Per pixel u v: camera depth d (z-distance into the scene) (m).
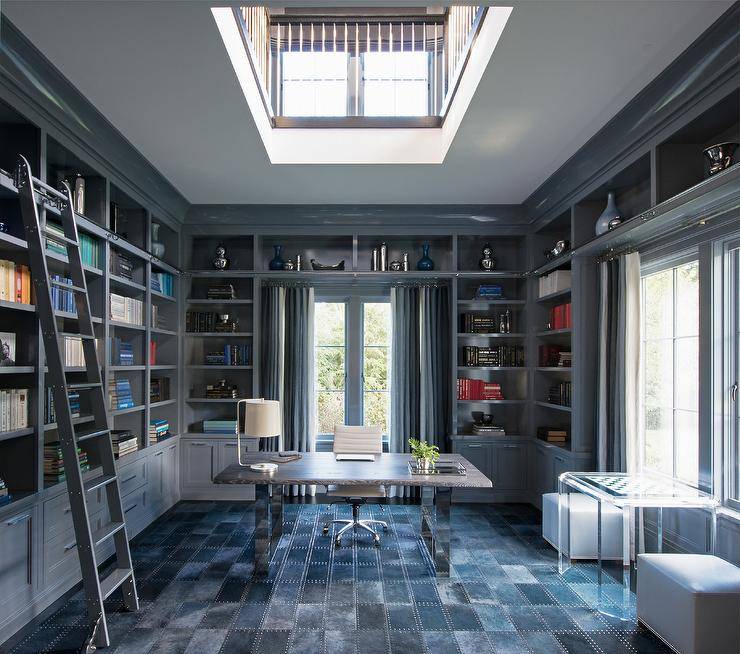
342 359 6.15
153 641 2.79
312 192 5.16
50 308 2.79
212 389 5.70
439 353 5.90
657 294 3.98
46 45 2.68
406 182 4.86
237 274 5.71
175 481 5.50
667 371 3.85
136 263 4.83
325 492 5.88
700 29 2.55
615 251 4.17
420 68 4.41
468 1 2.39
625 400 3.94
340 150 4.38
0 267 2.89
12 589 2.85
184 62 2.86
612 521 3.87
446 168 4.48
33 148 3.07
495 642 2.81
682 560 2.88
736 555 2.95
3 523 2.78
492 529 4.70
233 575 3.64
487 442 5.63
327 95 4.41
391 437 5.87
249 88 3.40
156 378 5.35
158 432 5.10
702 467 3.28
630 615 3.11
